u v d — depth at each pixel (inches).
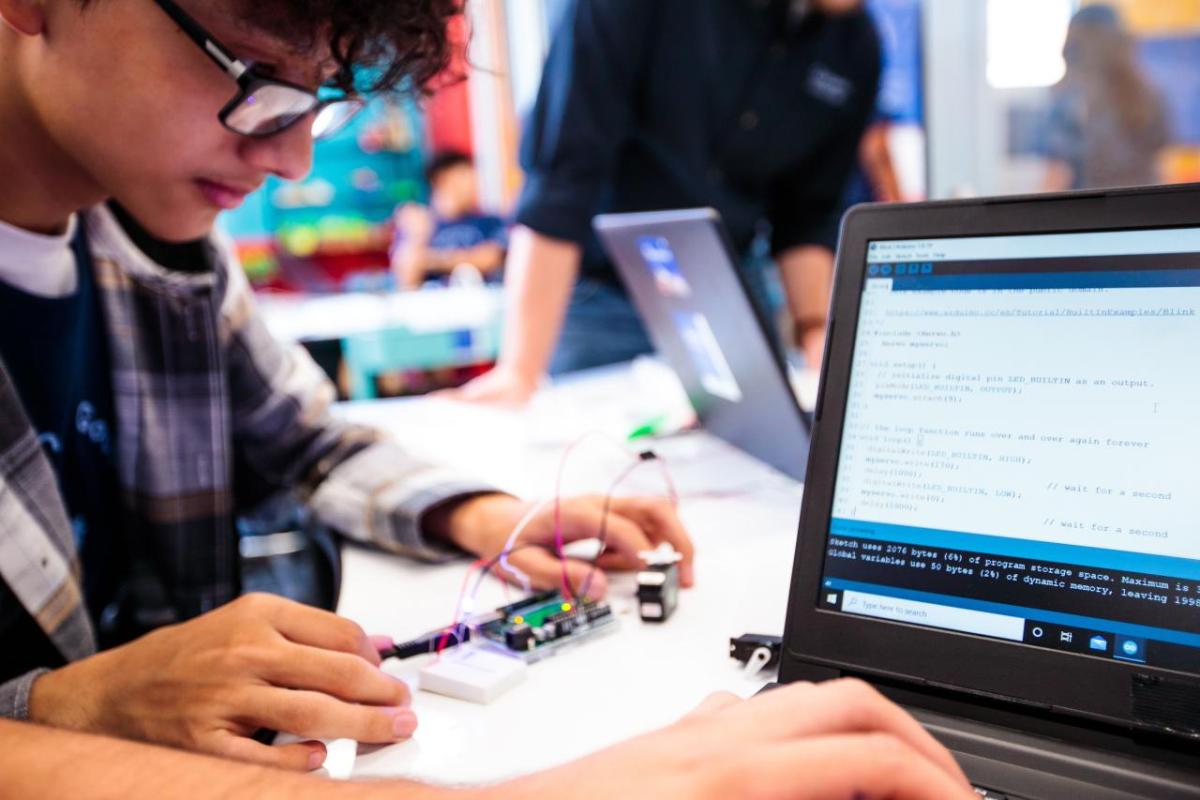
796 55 78.2
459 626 31.3
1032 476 24.9
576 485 48.6
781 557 37.7
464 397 71.0
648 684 28.1
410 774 23.9
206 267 46.1
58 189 38.0
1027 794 21.7
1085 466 24.3
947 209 27.1
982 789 22.0
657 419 59.0
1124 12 82.4
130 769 19.1
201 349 46.5
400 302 153.3
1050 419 25.0
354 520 41.7
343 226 173.2
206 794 18.1
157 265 44.6
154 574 47.2
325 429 48.6
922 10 78.7
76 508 44.0
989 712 24.2
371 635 31.8
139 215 34.6
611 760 16.6
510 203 179.3
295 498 47.5
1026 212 26.1
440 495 39.9
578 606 32.4
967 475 25.7
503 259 177.3
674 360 58.6
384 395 139.5
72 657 36.3
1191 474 23.0
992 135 80.4
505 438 59.3
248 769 18.9
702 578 36.0
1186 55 116.8
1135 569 23.2
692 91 76.6
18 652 36.3
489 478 50.5
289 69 31.8
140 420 45.6
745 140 80.9
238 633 26.6
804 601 26.9
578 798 15.6
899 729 17.2
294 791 17.9
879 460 26.9
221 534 47.3
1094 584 23.6
